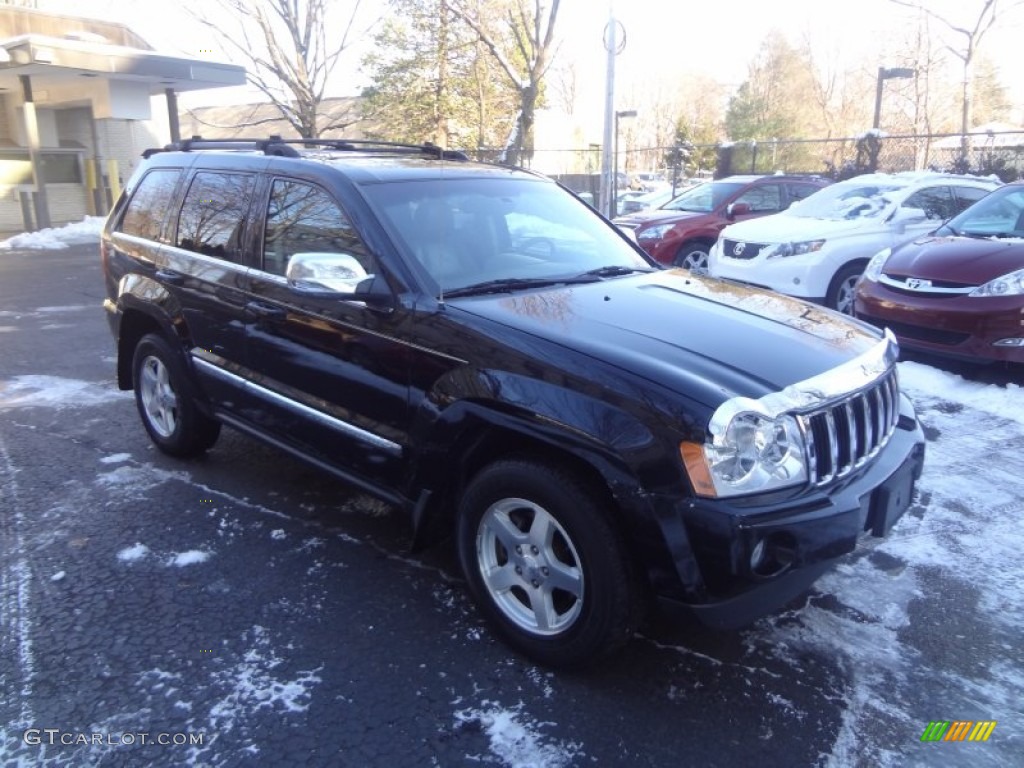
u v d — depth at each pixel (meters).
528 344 3.04
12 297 11.19
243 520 4.29
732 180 12.77
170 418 5.03
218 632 3.29
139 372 5.12
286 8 21.80
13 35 23.06
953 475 4.93
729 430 2.64
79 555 3.89
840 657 3.20
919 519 4.36
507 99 31.02
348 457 3.72
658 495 2.67
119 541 4.04
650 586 2.75
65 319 9.62
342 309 3.61
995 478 4.89
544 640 3.03
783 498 2.72
